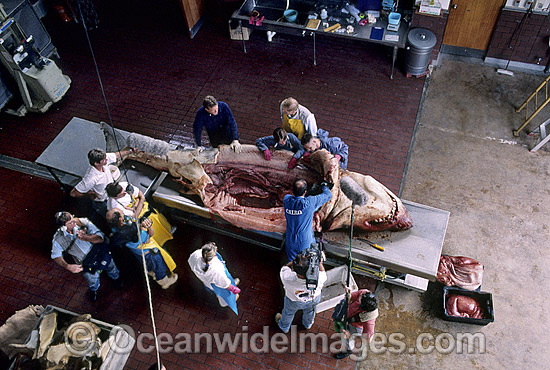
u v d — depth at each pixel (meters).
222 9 9.74
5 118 8.26
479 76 8.34
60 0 9.52
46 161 6.41
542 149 7.33
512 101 7.95
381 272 5.80
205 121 6.22
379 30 7.89
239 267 6.32
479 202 6.82
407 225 5.62
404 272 5.45
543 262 6.21
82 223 5.59
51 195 7.19
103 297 6.16
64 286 6.29
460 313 5.72
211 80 8.59
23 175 7.46
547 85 8.06
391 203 5.67
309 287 4.52
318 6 8.28
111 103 8.38
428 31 7.83
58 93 8.25
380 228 5.62
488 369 5.45
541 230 6.49
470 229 6.55
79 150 6.52
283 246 6.38
